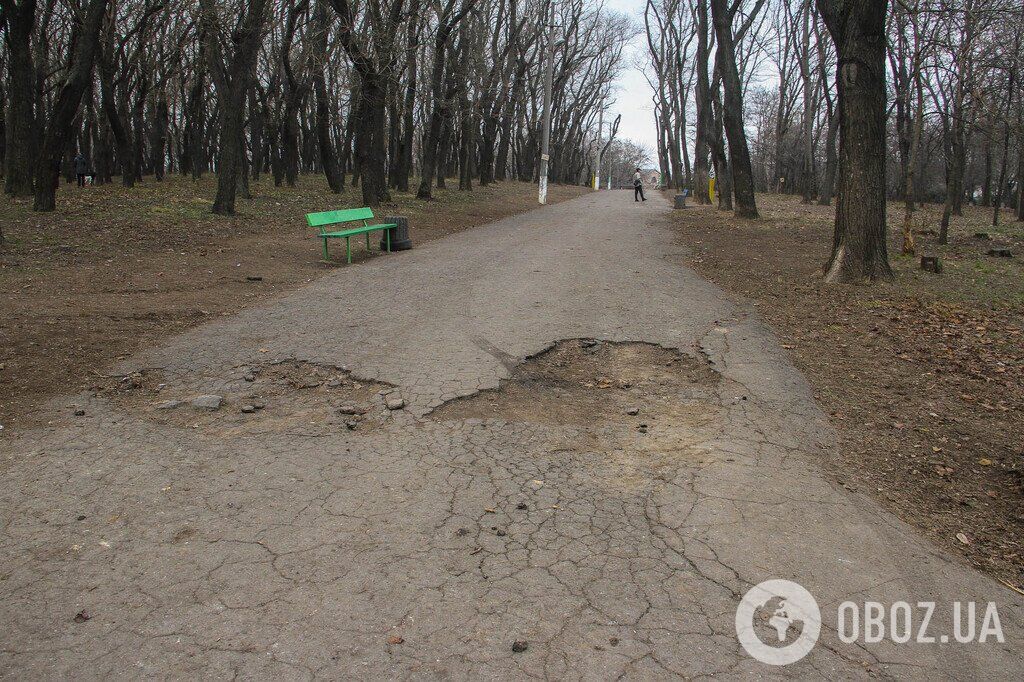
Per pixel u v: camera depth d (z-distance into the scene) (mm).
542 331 7770
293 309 8609
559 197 37906
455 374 6266
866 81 10227
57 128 14789
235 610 3139
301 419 5305
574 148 74188
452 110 28031
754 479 4527
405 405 5562
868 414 5734
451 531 3816
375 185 20672
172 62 26547
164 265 10867
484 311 8695
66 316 7629
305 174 40312
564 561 3562
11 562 3469
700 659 2908
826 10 10273
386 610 3156
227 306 8641
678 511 4102
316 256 12648
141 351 6738
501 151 48562
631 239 16859
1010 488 4637
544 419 5395
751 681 2793
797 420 5527
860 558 3715
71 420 5184
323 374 6262
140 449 4758
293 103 27422
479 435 5055
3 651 2867
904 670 2918
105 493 4164
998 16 13211
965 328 8352
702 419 5480
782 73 40938
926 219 23734
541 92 54250
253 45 16922
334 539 3713
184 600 3201
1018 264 13305
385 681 2729
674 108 46562
